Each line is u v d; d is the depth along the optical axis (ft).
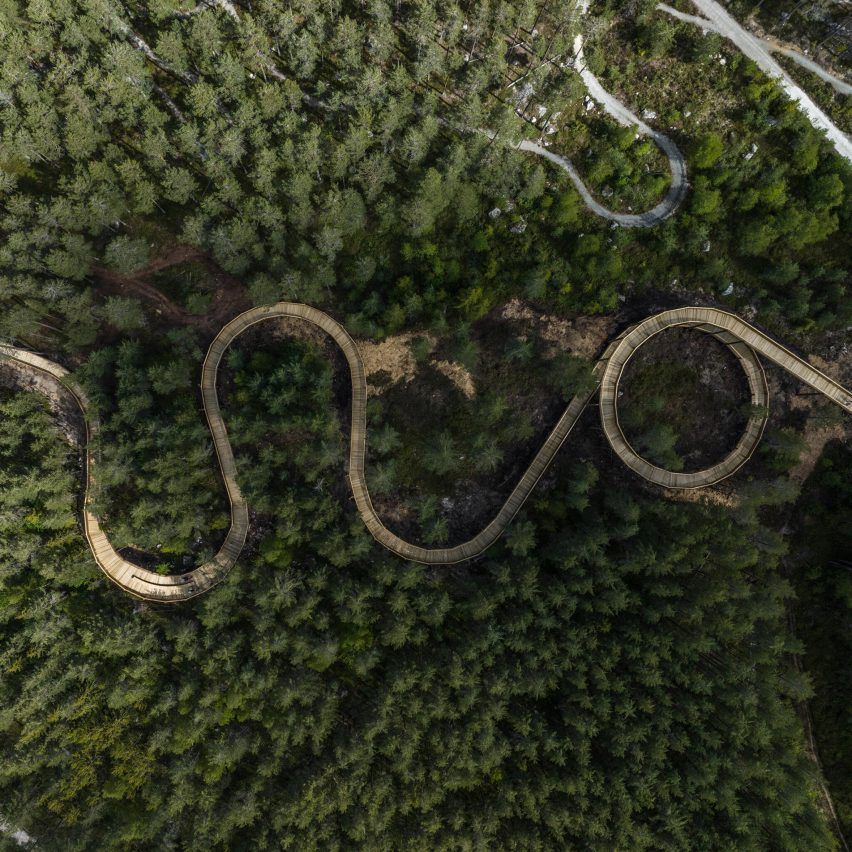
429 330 172.24
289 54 166.50
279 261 165.37
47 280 163.63
